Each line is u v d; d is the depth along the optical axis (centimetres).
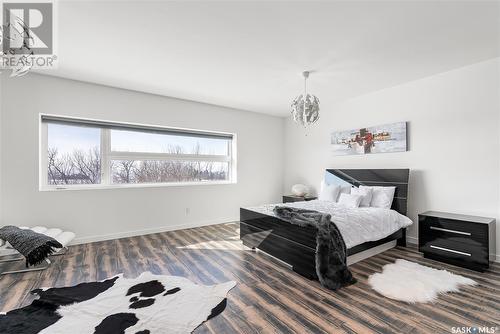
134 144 426
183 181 478
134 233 405
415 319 181
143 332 166
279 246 290
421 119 353
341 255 244
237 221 520
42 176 352
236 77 343
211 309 195
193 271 267
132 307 196
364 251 302
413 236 362
